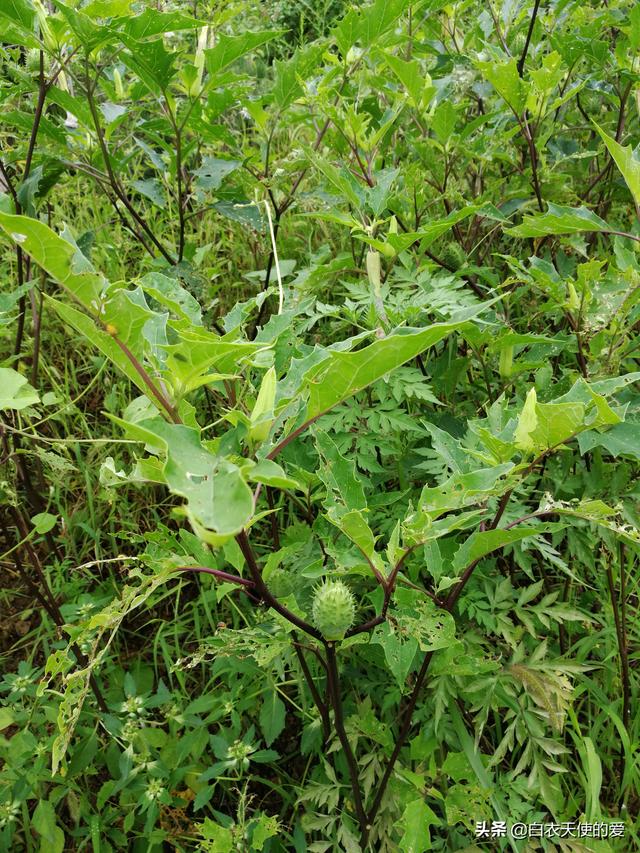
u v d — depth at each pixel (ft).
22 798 2.08
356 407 2.22
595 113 3.22
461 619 2.17
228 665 2.24
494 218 2.54
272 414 1.05
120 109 2.63
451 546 2.05
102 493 2.65
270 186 2.59
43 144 2.55
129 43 2.11
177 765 2.19
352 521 1.27
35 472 2.89
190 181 2.80
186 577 2.67
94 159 2.60
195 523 0.78
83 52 2.14
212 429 2.65
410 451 2.40
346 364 1.04
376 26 2.57
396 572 1.39
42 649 2.61
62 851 2.11
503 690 1.97
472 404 2.69
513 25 3.09
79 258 0.96
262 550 2.64
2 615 2.70
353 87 2.95
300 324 2.26
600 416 1.24
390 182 2.28
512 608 2.05
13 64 2.29
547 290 2.17
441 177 2.80
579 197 3.09
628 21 2.78
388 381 2.20
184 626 2.59
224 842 1.92
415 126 3.12
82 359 3.30
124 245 3.41
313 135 3.54
